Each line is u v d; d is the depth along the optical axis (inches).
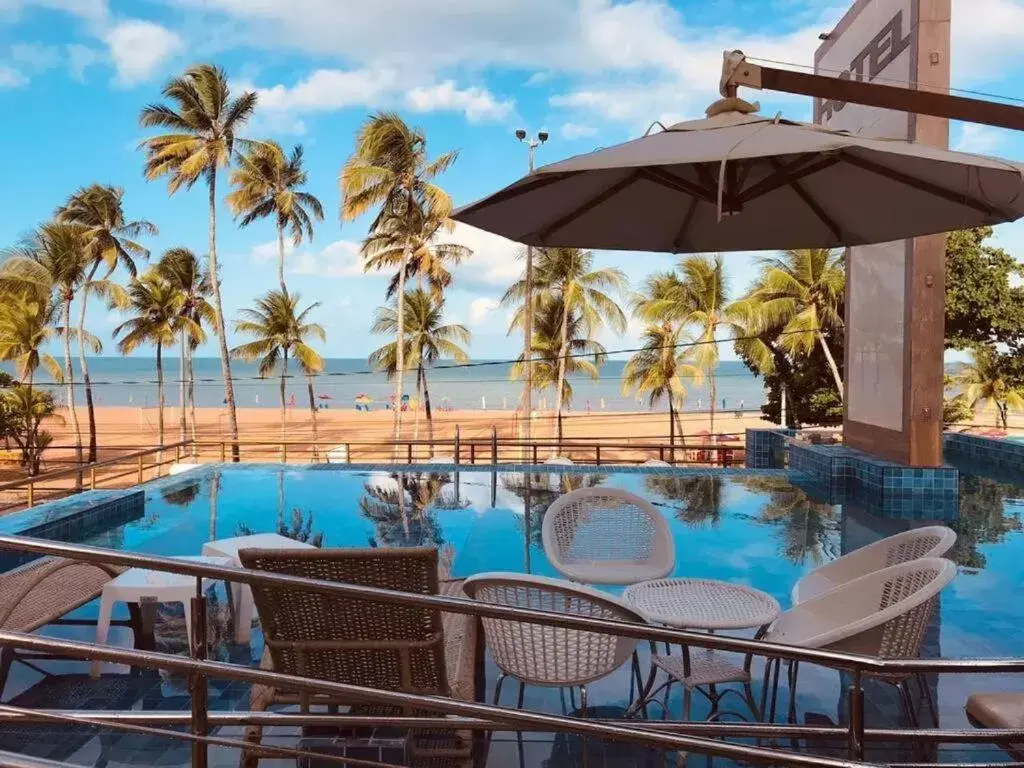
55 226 1331.2
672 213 145.5
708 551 269.6
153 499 388.5
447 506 364.8
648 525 184.9
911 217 134.8
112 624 176.6
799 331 976.9
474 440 508.1
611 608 105.0
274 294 1493.6
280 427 1895.9
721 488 406.0
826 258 1037.2
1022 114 117.9
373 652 101.3
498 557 266.5
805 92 118.9
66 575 163.0
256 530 317.4
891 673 69.1
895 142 97.3
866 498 372.5
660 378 1214.9
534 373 1323.8
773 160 120.9
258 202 1432.1
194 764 77.8
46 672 146.6
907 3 349.7
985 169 99.7
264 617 100.0
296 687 74.3
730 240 152.9
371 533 310.0
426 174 1244.5
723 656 154.6
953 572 109.9
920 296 357.4
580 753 115.8
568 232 148.1
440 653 101.4
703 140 99.0
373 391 3435.0
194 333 1518.2
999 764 79.2
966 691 139.6
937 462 358.9
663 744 72.0
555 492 402.3
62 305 1417.3
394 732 106.7
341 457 1205.7
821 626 129.1
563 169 98.1
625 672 146.6
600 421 1943.9
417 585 97.5
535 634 109.2
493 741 119.2
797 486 411.8
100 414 2315.5
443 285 1451.8
